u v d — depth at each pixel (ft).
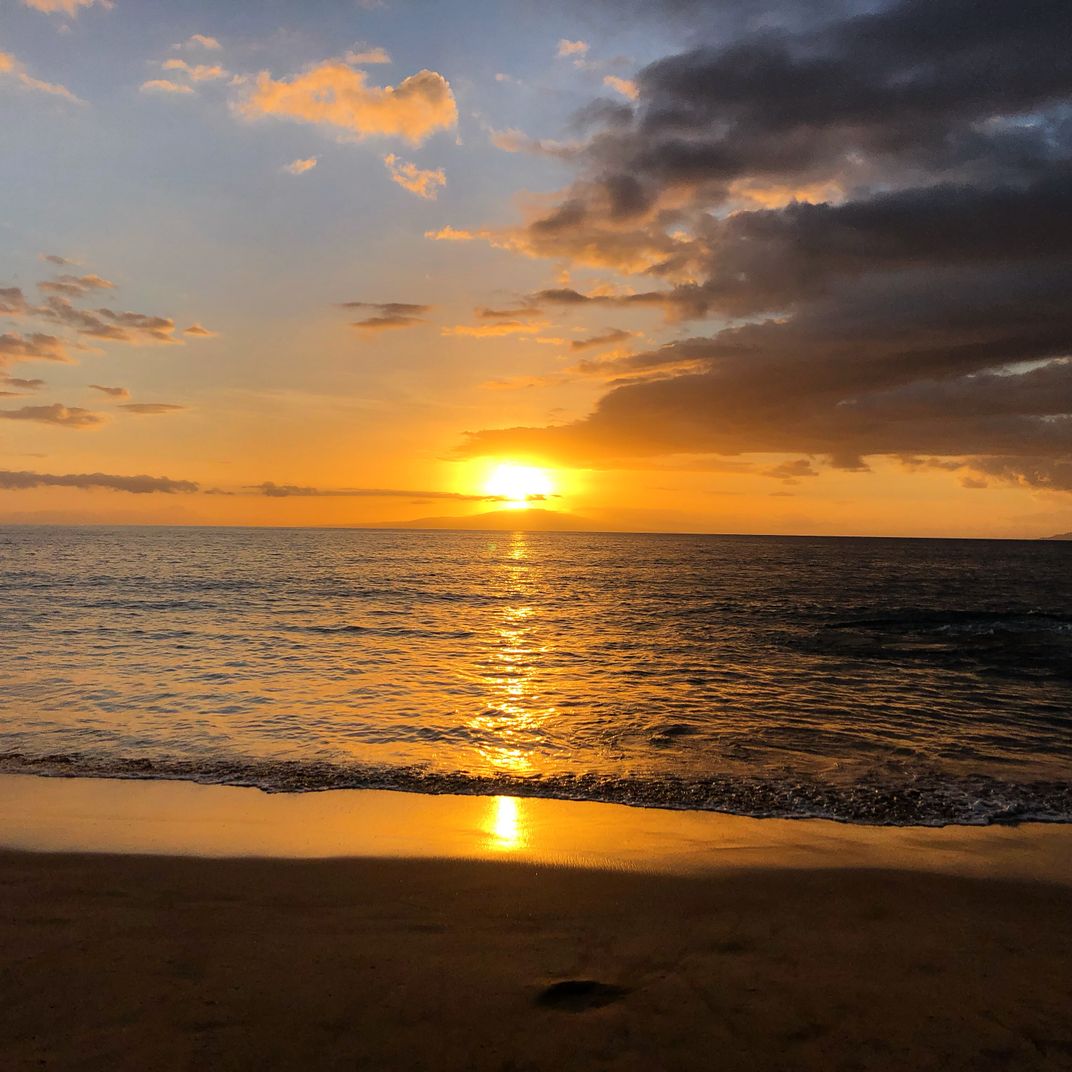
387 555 330.95
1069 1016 13.41
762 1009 13.48
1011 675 57.41
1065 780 30.42
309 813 24.71
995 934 16.67
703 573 223.30
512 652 66.23
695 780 29.60
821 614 104.37
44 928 16.11
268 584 146.82
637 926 16.80
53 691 44.45
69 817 23.79
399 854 21.13
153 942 15.56
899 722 40.88
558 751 33.96
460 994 13.78
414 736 36.01
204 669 53.11
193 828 22.99
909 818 25.31
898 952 15.75
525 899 18.19
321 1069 11.55
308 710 40.93
